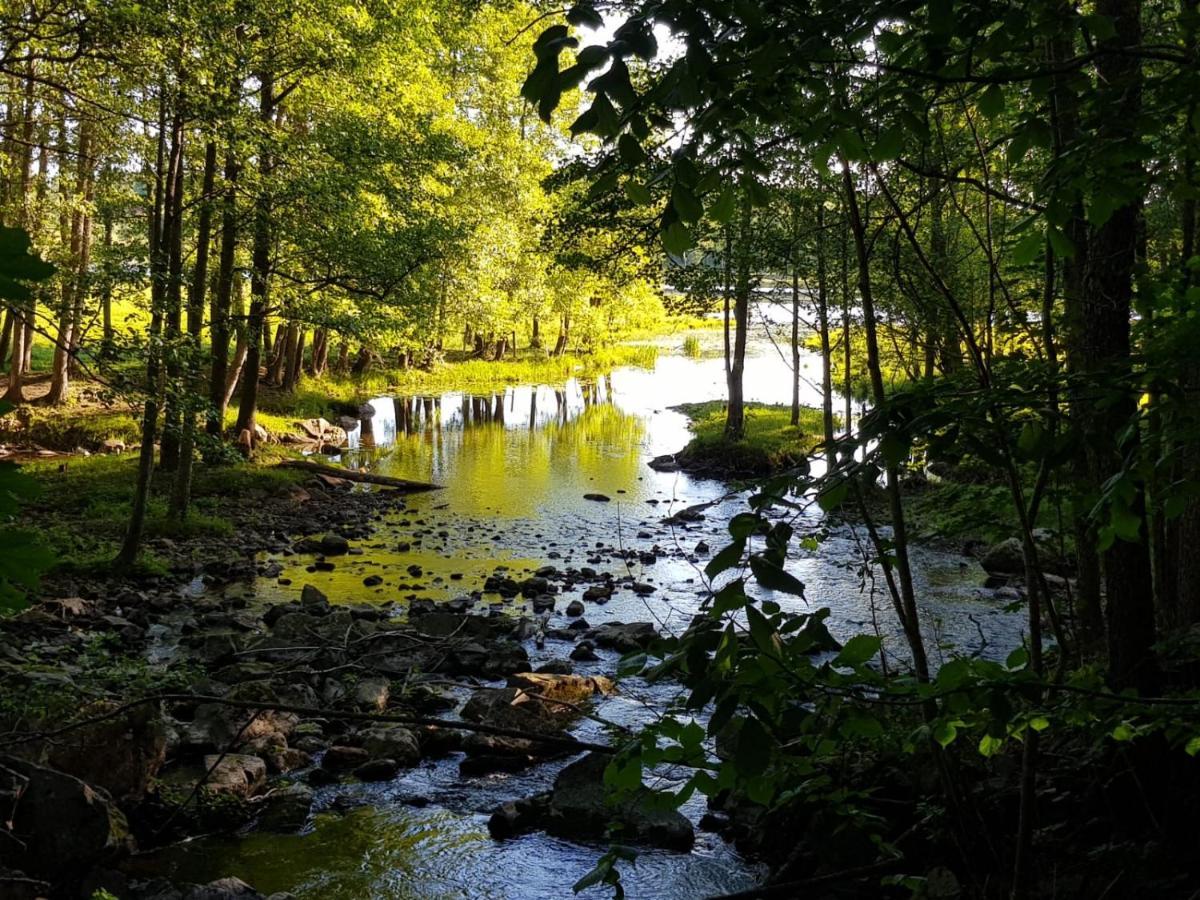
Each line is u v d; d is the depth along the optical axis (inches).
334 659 452.1
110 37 450.9
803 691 103.3
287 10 586.9
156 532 703.1
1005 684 107.7
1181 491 111.8
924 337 294.8
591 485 1006.4
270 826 297.4
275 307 808.3
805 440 1112.2
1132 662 209.0
